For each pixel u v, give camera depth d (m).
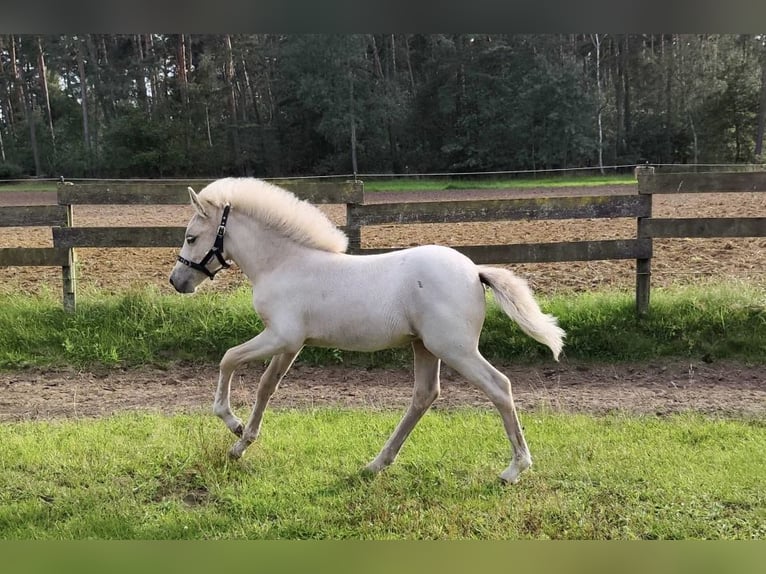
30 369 6.13
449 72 41.09
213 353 6.44
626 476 3.86
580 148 38.28
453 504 3.59
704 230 6.40
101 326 6.64
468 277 3.75
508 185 24.95
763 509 3.46
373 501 3.60
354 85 41.00
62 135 43.47
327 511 3.53
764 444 4.23
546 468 3.98
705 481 3.74
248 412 5.09
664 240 10.45
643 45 42.97
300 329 3.87
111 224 14.40
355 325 3.79
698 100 39.78
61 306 6.95
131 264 9.60
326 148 43.09
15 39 45.00
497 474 3.93
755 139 39.72
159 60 46.16
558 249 6.57
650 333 6.35
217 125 42.78
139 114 40.50
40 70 43.12
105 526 3.37
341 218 13.77
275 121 43.97
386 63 46.03
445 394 5.58
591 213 6.55
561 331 3.87
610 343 6.25
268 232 4.02
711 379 5.71
